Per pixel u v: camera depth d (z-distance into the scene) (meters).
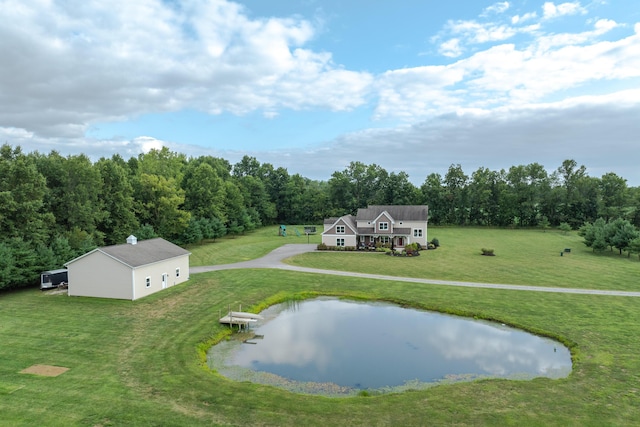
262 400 17.80
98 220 51.72
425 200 116.25
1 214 38.75
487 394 18.50
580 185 106.81
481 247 69.31
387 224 67.44
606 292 36.28
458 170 116.38
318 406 17.33
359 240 68.31
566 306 32.22
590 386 19.06
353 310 34.06
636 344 24.27
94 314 30.17
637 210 88.56
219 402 17.44
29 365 20.94
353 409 17.08
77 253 43.31
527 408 16.98
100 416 15.91
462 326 29.73
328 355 24.34
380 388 19.95
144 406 16.83
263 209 111.50
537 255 59.97
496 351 24.91
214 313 30.89
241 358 23.83
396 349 25.33
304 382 20.56
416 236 68.50
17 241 38.19
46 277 37.81
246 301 34.59
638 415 16.20
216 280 42.00
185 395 18.00
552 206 109.06
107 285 34.81
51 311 30.81
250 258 57.00
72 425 15.20
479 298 35.38
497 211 112.88
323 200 116.00
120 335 25.81
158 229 63.72
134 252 37.09
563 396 18.09
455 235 89.50
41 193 42.34
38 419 15.56
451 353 24.64
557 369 22.12
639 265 51.06
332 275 44.81
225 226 86.94
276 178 122.31
